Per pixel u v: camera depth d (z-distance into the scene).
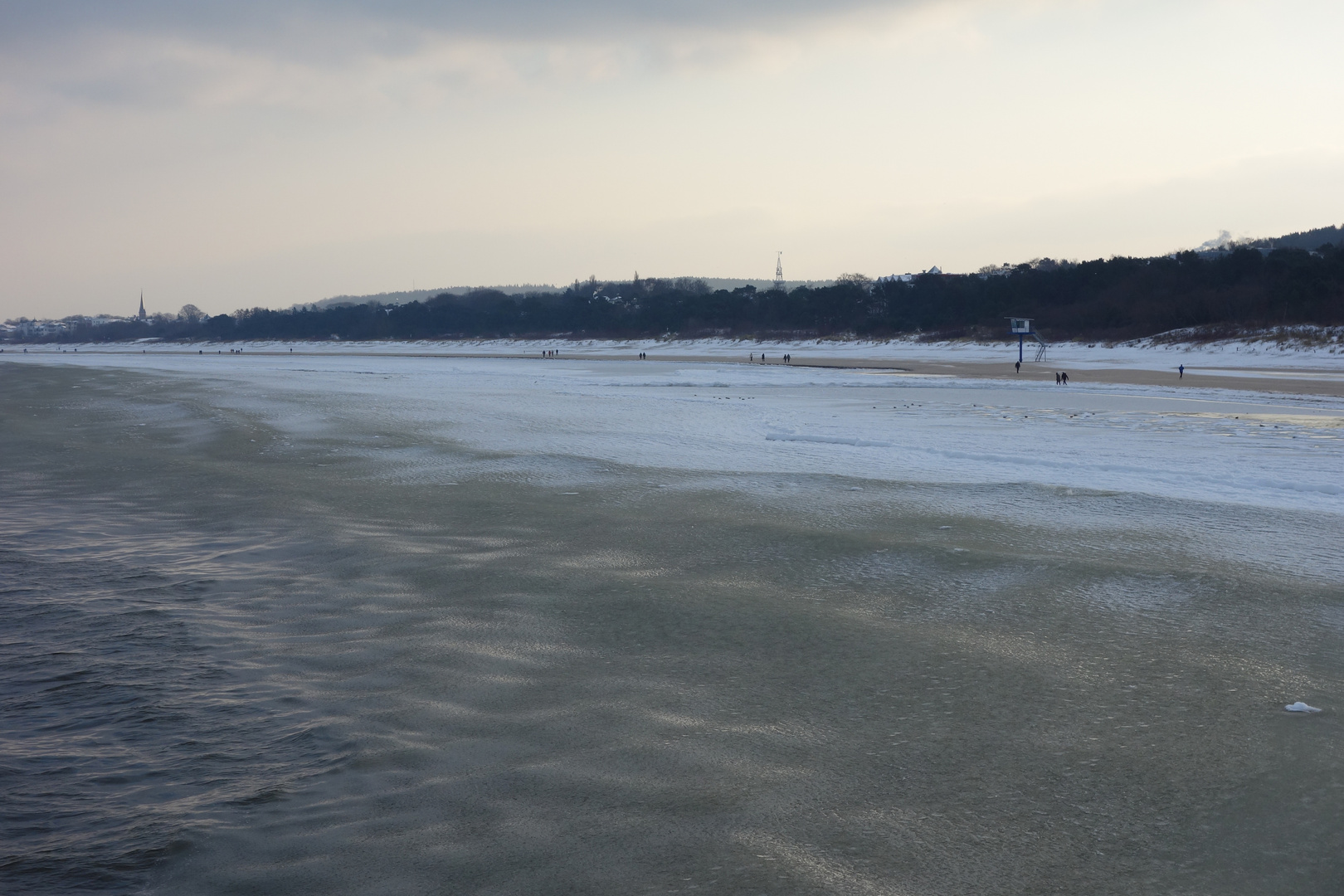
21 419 35.03
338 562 13.10
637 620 10.34
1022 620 10.18
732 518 15.95
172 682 8.54
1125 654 9.02
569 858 5.44
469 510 16.78
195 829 5.89
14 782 6.58
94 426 32.06
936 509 16.62
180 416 35.44
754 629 9.98
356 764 6.79
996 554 13.09
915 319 126.69
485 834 5.75
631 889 5.10
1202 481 19.31
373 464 22.58
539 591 11.57
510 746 7.07
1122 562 12.63
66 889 5.24
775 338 133.62
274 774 6.66
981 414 34.28
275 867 5.44
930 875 5.21
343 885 5.22
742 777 6.49
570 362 94.12
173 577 12.39
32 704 8.02
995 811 5.95
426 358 116.56
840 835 5.67
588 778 6.49
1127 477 19.94
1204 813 5.90
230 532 15.15
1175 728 7.24
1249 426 29.59
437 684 8.42
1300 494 17.75
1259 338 76.06
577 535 14.74
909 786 6.32
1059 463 21.77
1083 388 47.69
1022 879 5.16
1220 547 13.49
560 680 8.50
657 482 19.70
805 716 7.59
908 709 7.72
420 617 10.52
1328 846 5.49
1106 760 6.69
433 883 5.22
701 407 37.97
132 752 7.05
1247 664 8.68
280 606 11.02
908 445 25.42
